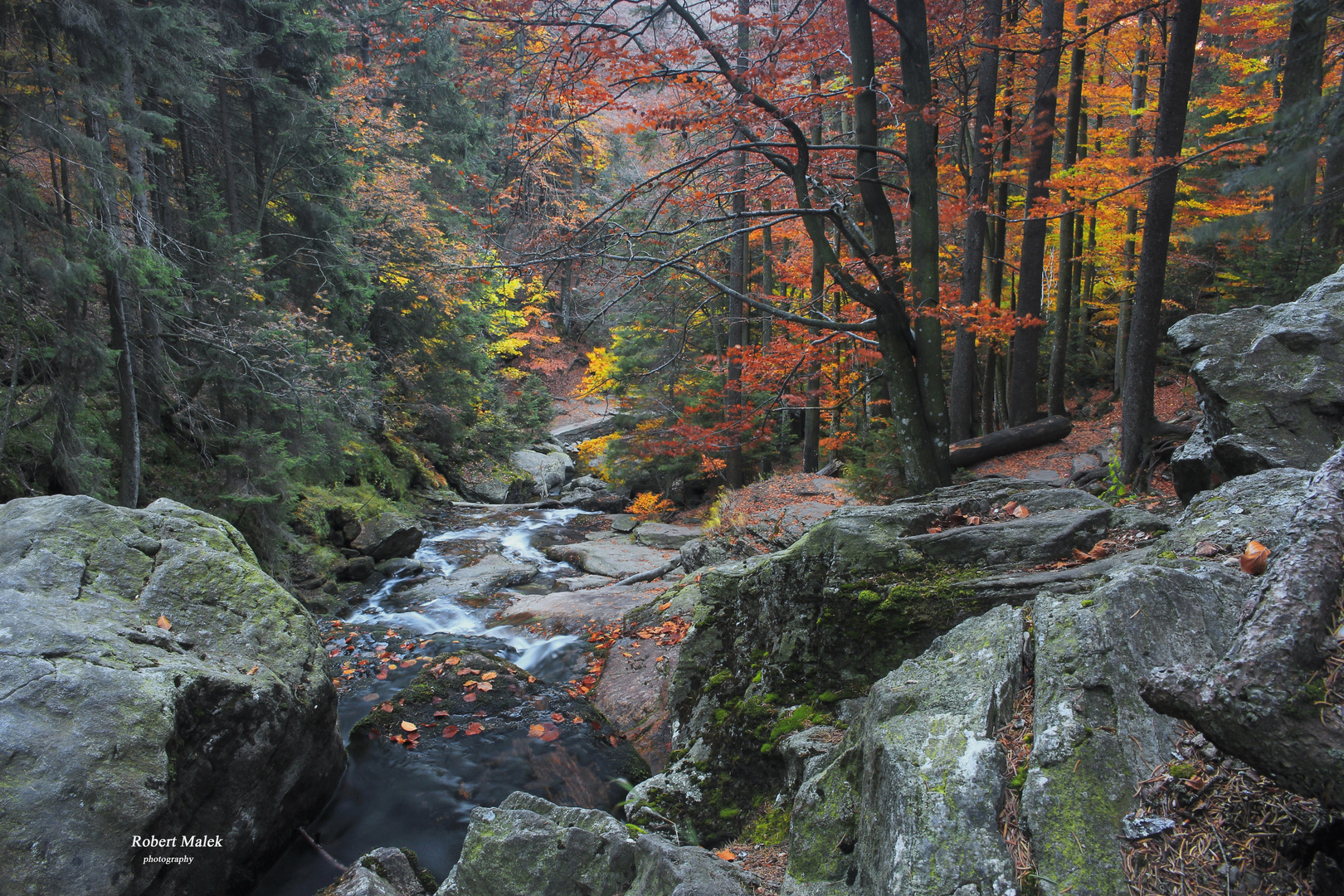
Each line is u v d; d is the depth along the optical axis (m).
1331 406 4.61
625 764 5.66
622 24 7.53
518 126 8.12
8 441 8.82
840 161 9.59
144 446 10.76
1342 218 10.94
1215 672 1.86
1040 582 3.72
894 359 8.09
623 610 9.19
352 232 17.58
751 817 4.10
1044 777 2.27
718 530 10.59
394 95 20.62
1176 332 5.51
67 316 8.65
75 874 3.08
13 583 4.05
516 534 16.64
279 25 14.73
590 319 9.30
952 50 10.79
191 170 14.16
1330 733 1.66
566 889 2.97
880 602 4.14
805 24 7.78
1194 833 2.03
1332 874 1.78
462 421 23.33
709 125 7.67
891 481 10.72
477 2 7.25
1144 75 12.88
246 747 4.11
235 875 4.13
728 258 15.91
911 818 2.29
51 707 3.40
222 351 11.04
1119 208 12.23
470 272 9.21
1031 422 13.07
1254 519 3.37
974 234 11.99
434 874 4.46
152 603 4.44
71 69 8.50
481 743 5.93
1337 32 8.41
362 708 6.77
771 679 4.61
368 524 13.49
